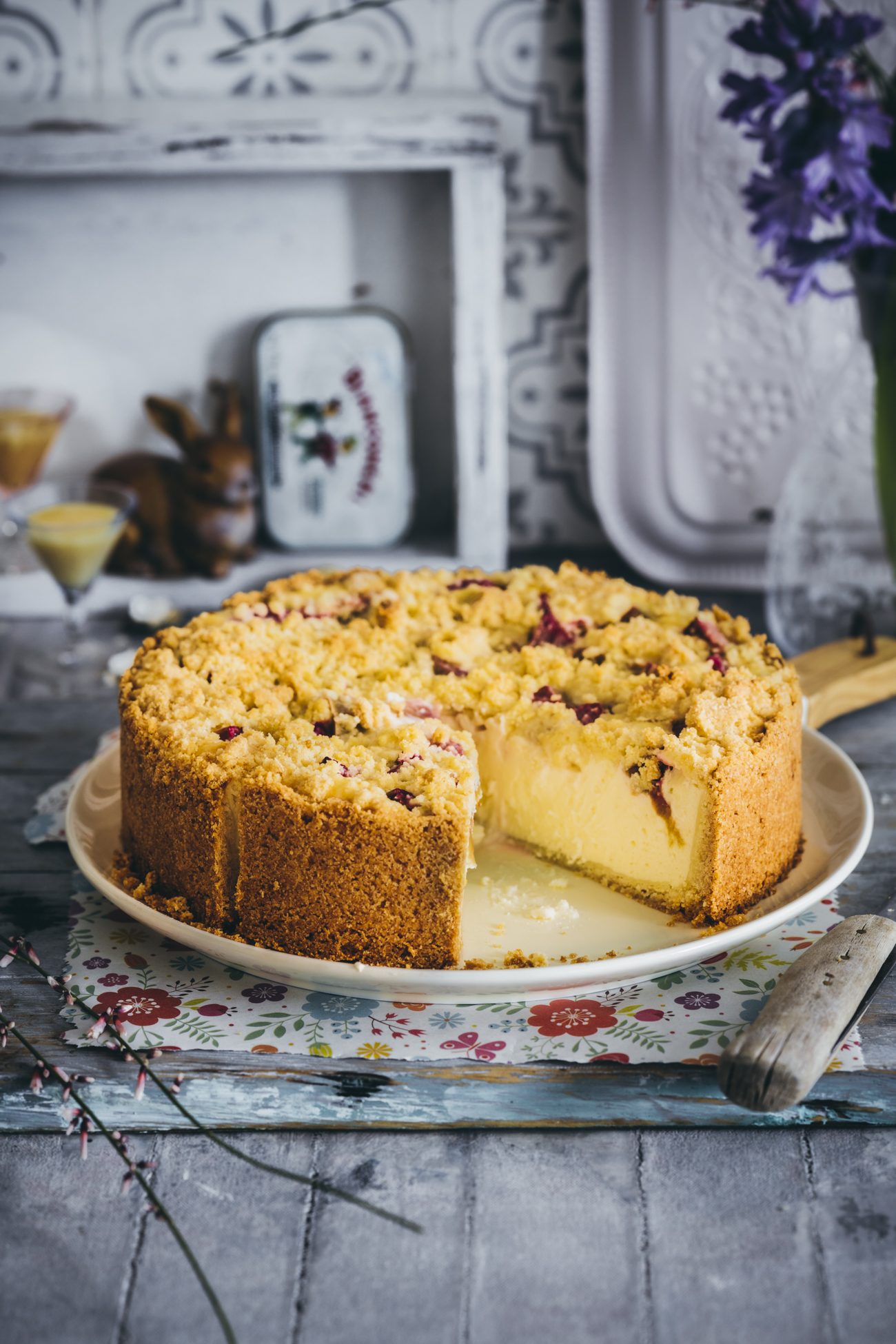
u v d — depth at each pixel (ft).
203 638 5.86
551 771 5.48
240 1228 4.00
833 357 8.49
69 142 7.93
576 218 8.54
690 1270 3.86
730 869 5.09
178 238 8.53
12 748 6.66
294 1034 4.61
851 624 7.25
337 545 8.96
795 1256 3.90
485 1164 4.23
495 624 6.20
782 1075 3.97
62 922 5.29
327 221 8.51
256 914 4.90
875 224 6.37
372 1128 4.39
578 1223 4.01
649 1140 4.33
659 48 7.98
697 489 8.81
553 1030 4.61
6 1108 4.40
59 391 8.84
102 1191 4.16
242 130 7.93
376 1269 3.87
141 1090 4.23
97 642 8.30
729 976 4.90
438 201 8.46
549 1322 3.72
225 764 4.88
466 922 5.14
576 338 8.80
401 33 8.19
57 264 8.57
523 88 8.29
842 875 5.03
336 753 5.08
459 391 8.41
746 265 8.34
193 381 8.85
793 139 6.37
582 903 5.29
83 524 7.72
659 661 5.79
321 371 8.61
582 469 9.11
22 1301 3.79
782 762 5.20
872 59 7.72
